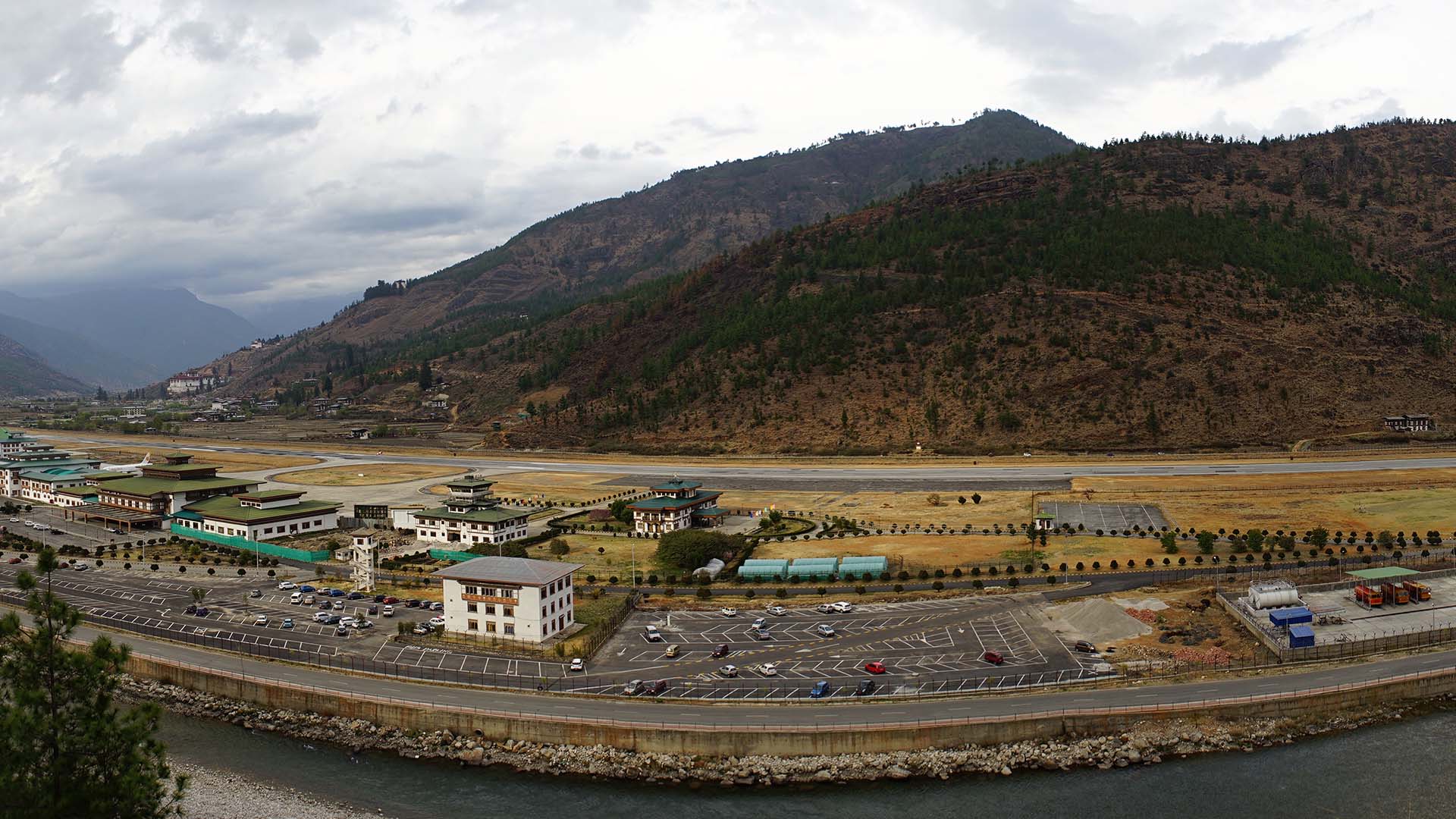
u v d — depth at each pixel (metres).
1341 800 79.69
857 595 136.62
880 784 83.69
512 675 105.19
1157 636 113.12
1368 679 97.75
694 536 158.75
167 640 119.00
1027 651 109.62
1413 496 187.75
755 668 106.00
